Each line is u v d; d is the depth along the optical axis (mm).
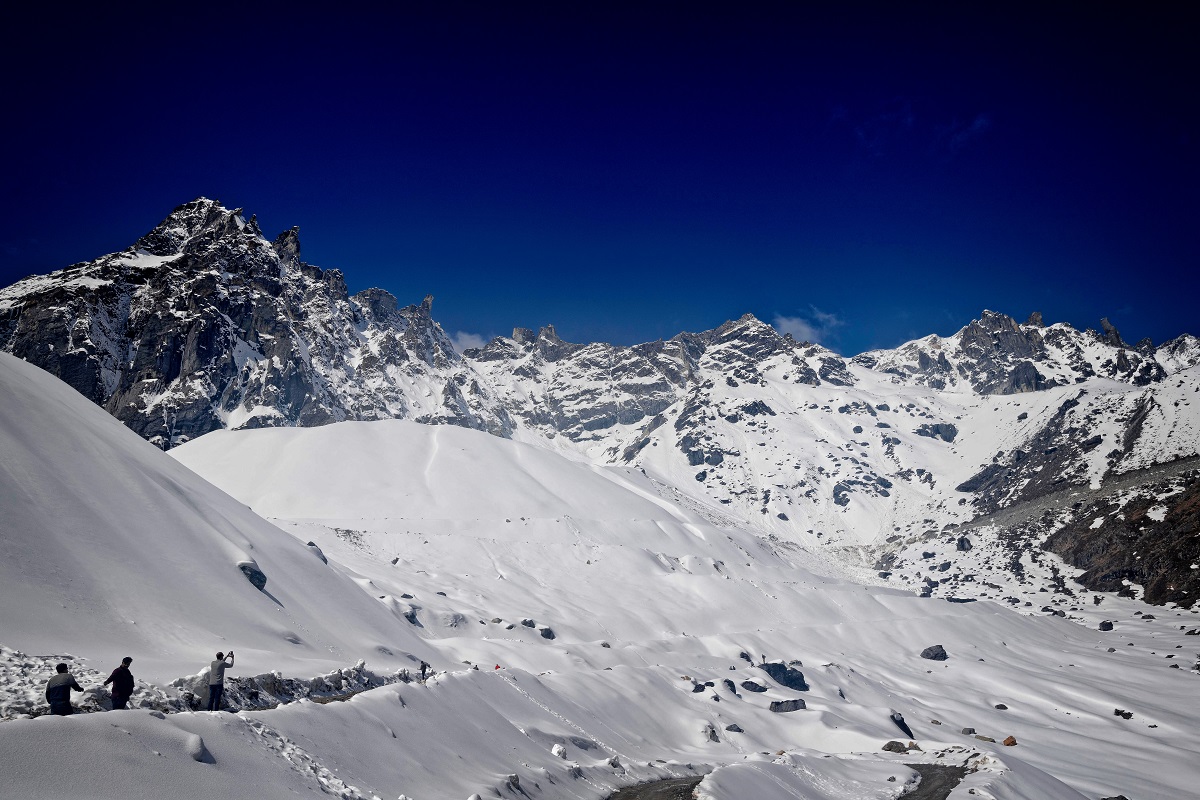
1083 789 83375
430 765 35062
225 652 41781
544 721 54906
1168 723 118625
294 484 188000
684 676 95562
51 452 52562
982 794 54281
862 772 61938
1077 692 135500
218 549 58188
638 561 173000
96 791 20469
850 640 157375
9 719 23875
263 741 27750
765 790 46344
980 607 186375
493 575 150125
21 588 37906
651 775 53375
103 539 47688
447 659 78250
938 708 124188
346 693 41750
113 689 26312
